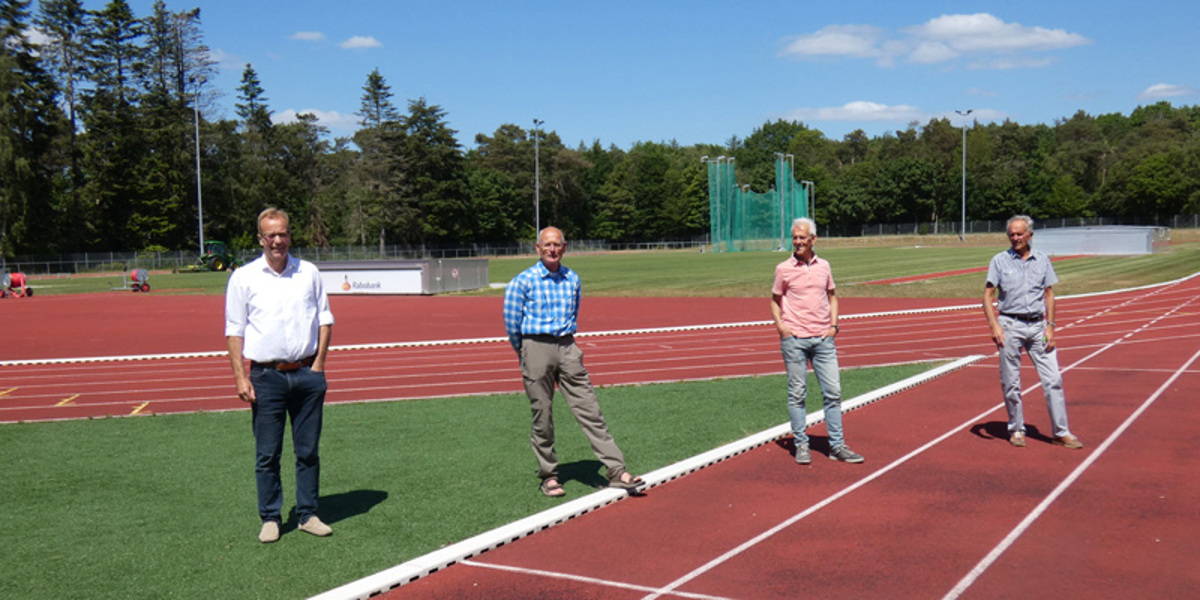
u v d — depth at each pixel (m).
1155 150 98.25
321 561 5.00
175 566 4.94
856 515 5.73
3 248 65.19
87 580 4.73
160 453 7.79
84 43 77.25
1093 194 105.31
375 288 31.91
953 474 6.66
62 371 13.55
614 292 29.73
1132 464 6.80
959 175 108.31
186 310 26.80
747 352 14.11
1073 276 29.83
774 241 81.81
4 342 18.02
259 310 5.35
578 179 112.88
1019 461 6.99
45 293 38.84
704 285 31.59
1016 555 4.95
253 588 4.60
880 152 141.50
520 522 5.55
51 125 71.06
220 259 64.31
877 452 7.40
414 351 15.20
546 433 6.24
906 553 5.02
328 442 8.09
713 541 5.28
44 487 6.66
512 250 96.94
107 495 6.43
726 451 7.35
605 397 10.23
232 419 9.40
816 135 155.50
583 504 5.94
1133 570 4.70
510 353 14.73
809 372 12.18
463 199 96.00
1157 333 15.03
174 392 11.36
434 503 6.11
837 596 4.42
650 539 5.34
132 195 77.50
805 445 7.08
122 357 14.90
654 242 111.12
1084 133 129.62
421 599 4.48
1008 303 7.49
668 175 112.94
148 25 80.88
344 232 95.38
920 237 95.38
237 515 5.91
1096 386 10.19
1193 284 25.67
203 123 83.44
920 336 15.75
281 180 94.38
